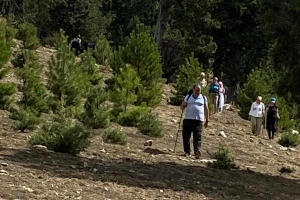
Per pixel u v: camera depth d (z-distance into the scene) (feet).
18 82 75.56
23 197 27.32
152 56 81.05
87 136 44.01
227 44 175.32
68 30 202.69
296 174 52.21
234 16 171.83
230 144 67.26
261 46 169.58
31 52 75.97
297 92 51.42
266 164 55.93
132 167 41.45
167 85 125.39
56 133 43.65
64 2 192.13
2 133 46.78
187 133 51.93
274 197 38.47
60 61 61.67
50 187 30.66
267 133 91.97
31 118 49.93
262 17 52.90
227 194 36.83
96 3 213.66
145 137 59.72
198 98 51.70
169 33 172.24
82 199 28.89
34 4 186.91
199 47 168.66
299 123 104.58
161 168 42.96
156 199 32.04
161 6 157.38
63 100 60.70
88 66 80.84
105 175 36.52
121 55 82.33
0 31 66.13
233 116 103.30
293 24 50.31
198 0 170.19
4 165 34.17
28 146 42.47
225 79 176.96
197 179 40.60
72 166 37.70
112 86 81.46
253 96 103.30
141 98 78.64
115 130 52.60
